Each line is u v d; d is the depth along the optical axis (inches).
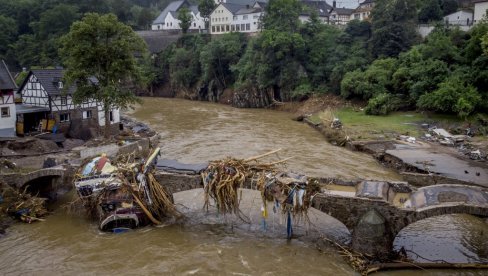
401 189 876.6
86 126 1643.7
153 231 900.0
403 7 2453.2
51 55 3454.7
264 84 2783.0
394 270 737.0
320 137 1791.3
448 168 1200.8
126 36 1507.1
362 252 776.3
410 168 1240.8
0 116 1477.6
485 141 1502.2
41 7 4119.1
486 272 726.5
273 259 780.0
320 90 2593.5
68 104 1649.9
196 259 783.1
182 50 3540.8
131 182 928.3
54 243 845.8
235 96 2952.8
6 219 936.3
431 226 909.8
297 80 2723.9
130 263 770.2
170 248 824.9
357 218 797.9
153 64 3754.9
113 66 1441.9
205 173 903.1
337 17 3855.8
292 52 2768.2
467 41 2091.5
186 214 984.3
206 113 2559.1
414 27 2479.1
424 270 733.3
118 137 1610.5
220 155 1462.8
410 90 2036.2
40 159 1240.2
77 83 1475.1
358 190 862.5
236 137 1787.6
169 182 931.3
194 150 1545.3
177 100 3356.3
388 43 2444.6
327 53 2736.2
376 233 763.4
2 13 4097.0
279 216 965.2
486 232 880.3
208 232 893.8
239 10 3895.2
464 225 914.1
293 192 820.0
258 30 3560.5
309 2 3961.6
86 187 917.2
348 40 2714.1
